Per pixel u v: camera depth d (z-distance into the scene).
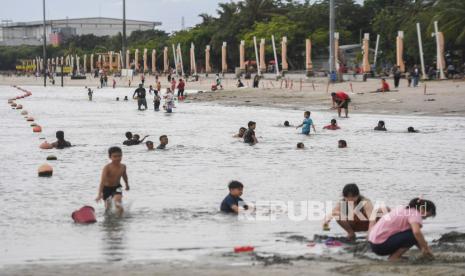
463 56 108.31
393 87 82.31
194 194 22.28
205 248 15.39
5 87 161.00
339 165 29.16
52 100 94.31
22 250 15.24
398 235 14.15
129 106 79.06
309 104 71.06
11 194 22.48
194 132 44.97
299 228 17.45
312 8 165.62
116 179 20.31
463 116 53.50
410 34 109.38
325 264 13.68
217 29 186.38
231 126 49.47
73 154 33.66
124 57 188.12
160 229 17.34
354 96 73.00
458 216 18.77
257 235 16.70
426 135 41.44
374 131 44.12
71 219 18.56
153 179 25.39
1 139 41.47
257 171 27.50
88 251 15.12
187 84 135.12
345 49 150.62
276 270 13.09
